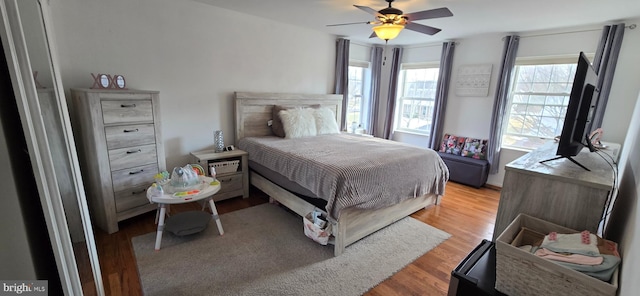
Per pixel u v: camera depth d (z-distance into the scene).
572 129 1.45
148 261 2.08
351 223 2.31
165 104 3.03
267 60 3.78
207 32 3.18
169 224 2.46
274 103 3.87
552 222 1.35
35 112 0.84
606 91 3.07
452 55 4.39
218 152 3.28
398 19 2.44
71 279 0.97
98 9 2.49
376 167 2.40
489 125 4.18
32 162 0.82
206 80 3.29
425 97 5.01
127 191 2.52
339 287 1.89
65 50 2.38
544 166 1.48
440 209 3.28
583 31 3.30
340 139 3.58
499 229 1.51
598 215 1.23
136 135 2.51
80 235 1.30
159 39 2.87
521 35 3.74
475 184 4.08
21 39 0.79
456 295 1.21
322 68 4.50
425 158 2.90
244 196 3.39
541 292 0.99
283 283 1.90
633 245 0.87
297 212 2.70
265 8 3.17
